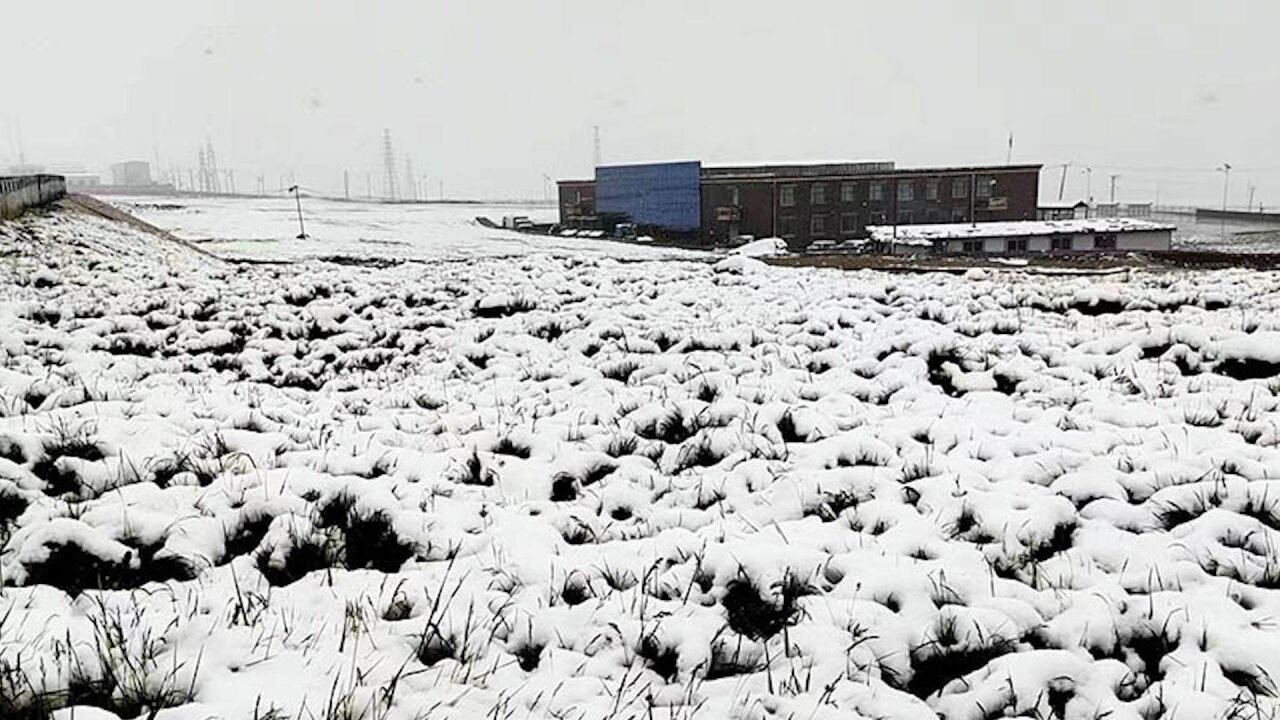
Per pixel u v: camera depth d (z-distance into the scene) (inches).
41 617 177.6
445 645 177.9
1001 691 164.1
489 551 223.5
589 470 281.9
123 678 156.3
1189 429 286.4
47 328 464.8
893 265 987.3
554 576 209.8
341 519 236.7
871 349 414.3
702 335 447.2
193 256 1043.3
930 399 339.9
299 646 173.2
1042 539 219.9
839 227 2768.2
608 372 403.9
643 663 179.3
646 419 325.7
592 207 3120.1
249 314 530.3
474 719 153.8
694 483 270.2
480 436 310.7
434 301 576.4
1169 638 178.5
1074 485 246.8
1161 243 2367.1
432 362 441.7
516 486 269.4
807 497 253.4
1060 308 526.9
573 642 184.9
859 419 319.6
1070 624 183.0
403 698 157.2
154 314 518.9
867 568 206.8
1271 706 157.4
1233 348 375.9
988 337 422.9
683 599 200.5
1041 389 348.2
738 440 299.7
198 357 435.5
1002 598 193.0
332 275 681.6
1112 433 287.9
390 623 183.9
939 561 211.0
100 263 717.3
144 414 311.6
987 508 234.5
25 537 211.9
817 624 186.9
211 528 224.2
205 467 264.7
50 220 913.5
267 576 211.0
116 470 258.8
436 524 235.0
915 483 254.4
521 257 848.9
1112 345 396.8
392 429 319.9
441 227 3201.3
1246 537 213.2
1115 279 683.4
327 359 458.0
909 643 181.0
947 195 2768.2
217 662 165.0
